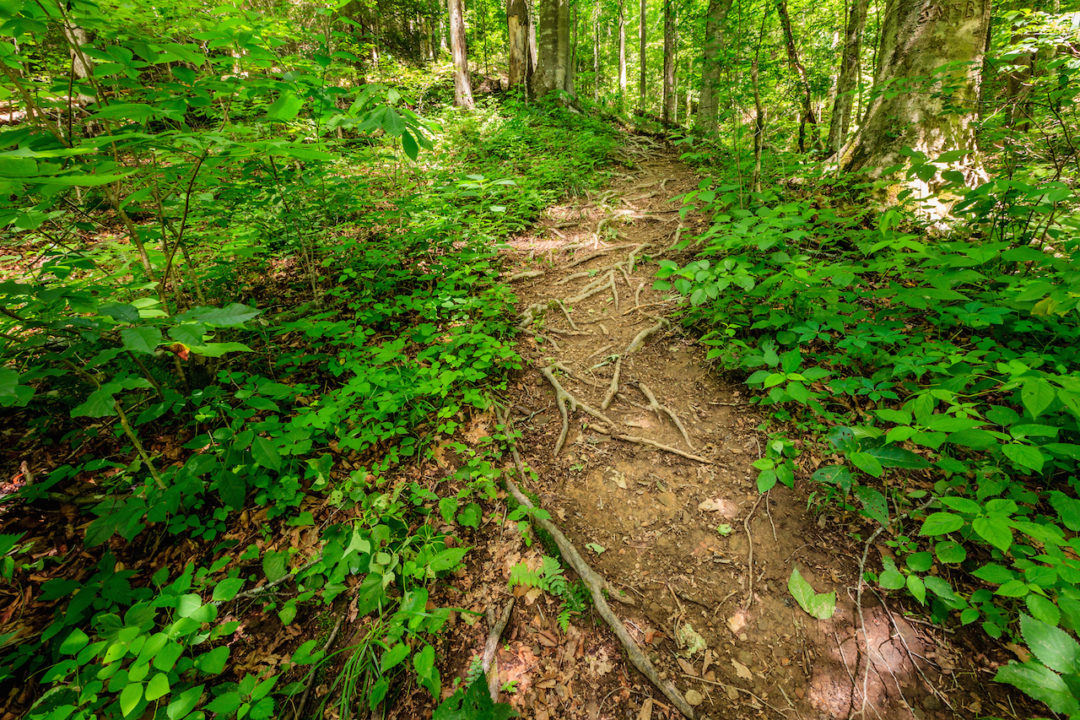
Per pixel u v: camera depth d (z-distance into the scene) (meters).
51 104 2.38
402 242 4.82
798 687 1.81
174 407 2.25
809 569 2.16
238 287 4.19
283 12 5.18
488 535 2.46
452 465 2.85
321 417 2.61
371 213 5.43
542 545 2.40
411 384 3.09
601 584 2.19
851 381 2.51
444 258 4.76
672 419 3.14
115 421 2.89
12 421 2.77
